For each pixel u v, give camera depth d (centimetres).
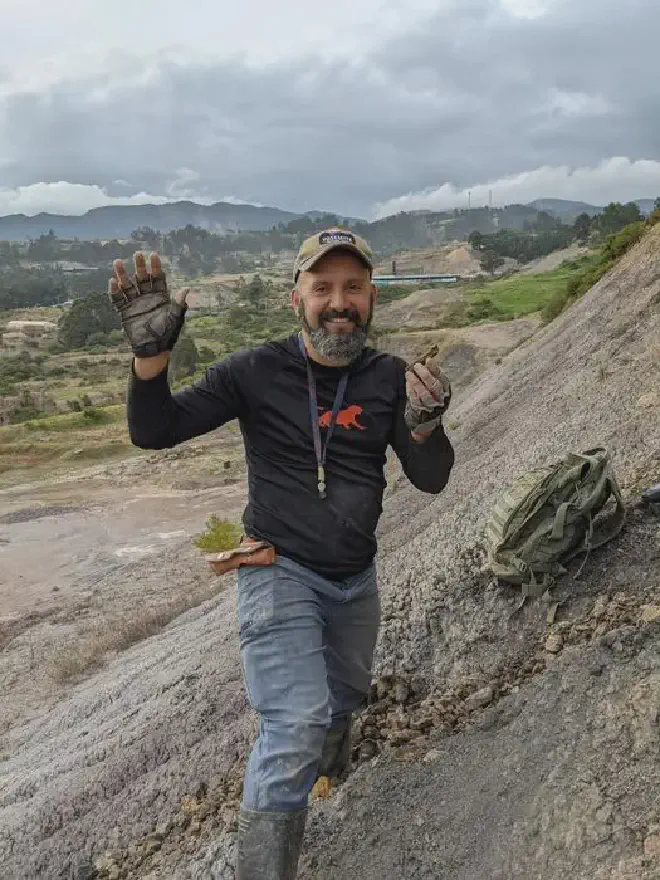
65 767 500
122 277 216
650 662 273
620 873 204
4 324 15675
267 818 212
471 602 373
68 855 374
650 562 335
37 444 3722
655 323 770
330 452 241
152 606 1271
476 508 544
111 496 2530
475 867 241
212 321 13150
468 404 1653
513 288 8162
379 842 274
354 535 241
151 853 343
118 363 10262
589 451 373
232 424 3559
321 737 224
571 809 232
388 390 243
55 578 1667
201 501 2334
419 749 310
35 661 1096
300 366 242
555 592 346
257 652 231
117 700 671
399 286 8269
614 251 1814
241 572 243
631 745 242
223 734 393
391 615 402
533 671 316
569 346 1163
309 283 232
